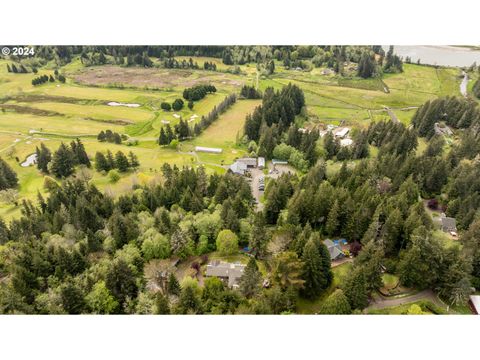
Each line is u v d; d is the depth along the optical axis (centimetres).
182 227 8706
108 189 12031
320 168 11444
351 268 7519
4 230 9556
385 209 8556
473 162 11419
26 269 7206
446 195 10506
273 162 14088
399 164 11588
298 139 14788
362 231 8575
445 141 14325
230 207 9181
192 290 6406
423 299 7056
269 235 8312
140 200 10756
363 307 6575
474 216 8988
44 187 13050
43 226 9506
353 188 10369
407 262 7081
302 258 7056
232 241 8300
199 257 8519
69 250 8112
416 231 7506
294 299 6662
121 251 8069
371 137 15088
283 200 9806
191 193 10675
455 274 6819
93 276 7194
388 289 7231
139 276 7588
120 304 6838
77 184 11844
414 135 13538
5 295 6469
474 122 14725
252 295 6731
